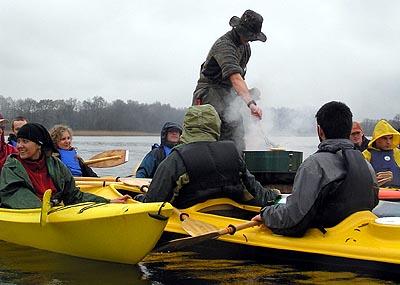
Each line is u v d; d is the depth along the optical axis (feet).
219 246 15.08
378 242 12.99
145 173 25.11
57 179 17.46
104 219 14.29
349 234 13.42
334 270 13.15
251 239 14.55
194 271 13.93
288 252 13.84
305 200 13.50
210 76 23.44
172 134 25.39
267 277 13.24
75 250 15.37
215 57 22.61
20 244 16.75
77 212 15.01
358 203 13.83
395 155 24.29
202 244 15.38
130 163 65.21
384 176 22.41
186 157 15.90
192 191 16.21
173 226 15.88
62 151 25.59
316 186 13.44
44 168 17.40
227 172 16.39
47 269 14.43
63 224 15.07
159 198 15.88
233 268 14.06
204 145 16.24
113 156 30.07
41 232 15.88
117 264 14.87
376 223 13.11
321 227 13.88
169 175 15.80
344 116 13.98
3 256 15.62
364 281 12.67
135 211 13.79
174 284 13.10
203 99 23.56
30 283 13.37
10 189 16.90
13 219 16.40
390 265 12.42
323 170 13.53
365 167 13.99
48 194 15.15
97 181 22.93
